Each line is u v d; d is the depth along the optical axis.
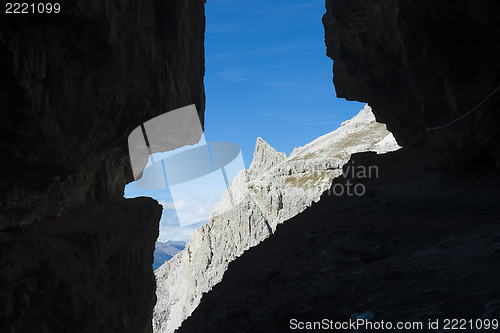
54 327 7.01
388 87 20.38
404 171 15.84
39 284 6.87
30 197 8.51
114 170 13.37
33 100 6.48
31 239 7.79
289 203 85.69
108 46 8.23
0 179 7.17
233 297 6.94
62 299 7.31
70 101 7.66
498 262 5.50
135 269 12.23
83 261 8.92
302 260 7.77
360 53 20.45
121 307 10.82
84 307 7.77
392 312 4.71
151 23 10.59
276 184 89.81
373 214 10.06
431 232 7.88
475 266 5.52
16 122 6.39
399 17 16.09
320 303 5.63
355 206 11.38
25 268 6.90
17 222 8.30
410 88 19.12
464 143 15.90
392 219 9.29
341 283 6.12
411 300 4.89
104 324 9.38
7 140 6.49
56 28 6.98
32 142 6.79
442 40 15.18
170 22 11.47
